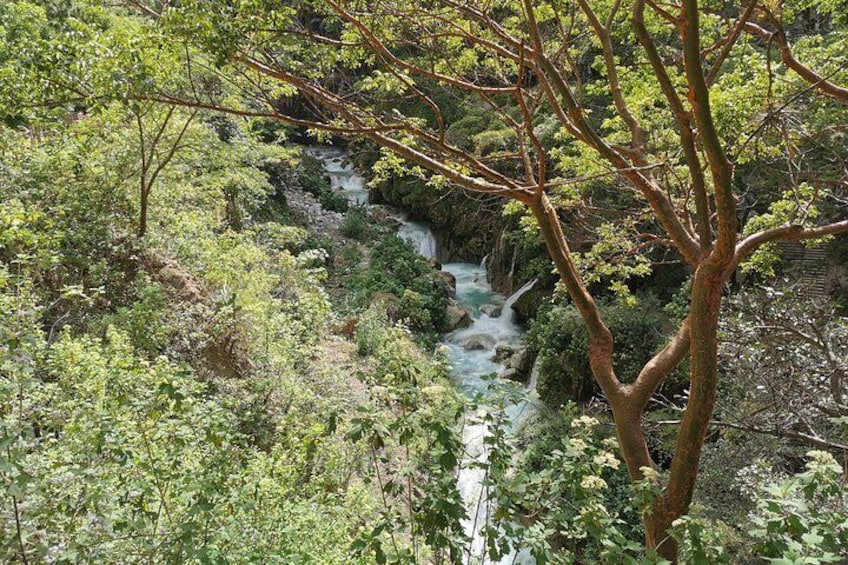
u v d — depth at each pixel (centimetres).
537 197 443
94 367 382
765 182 813
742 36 636
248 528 304
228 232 945
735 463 609
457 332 1436
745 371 595
